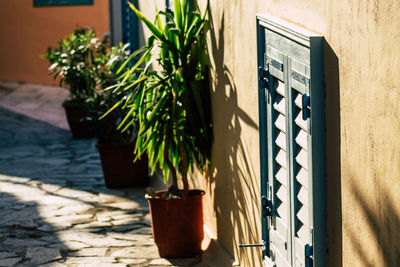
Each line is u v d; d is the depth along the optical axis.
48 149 10.39
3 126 12.28
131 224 6.49
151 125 5.52
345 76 3.00
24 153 10.07
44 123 12.66
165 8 6.57
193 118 5.43
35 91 15.68
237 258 4.97
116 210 7.00
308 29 3.40
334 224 3.23
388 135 2.67
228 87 4.91
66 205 7.20
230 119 4.92
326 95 3.22
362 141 2.88
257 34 4.07
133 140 7.90
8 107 14.05
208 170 5.62
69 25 15.88
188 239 5.44
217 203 5.44
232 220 5.05
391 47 2.61
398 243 2.63
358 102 2.90
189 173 6.30
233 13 4.70
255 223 4.52
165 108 5.53
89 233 6.20
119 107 7.78
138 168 7.95
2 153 10.07
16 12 16.61
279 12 3.80
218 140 5.26
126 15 9.45
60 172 8.84
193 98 5.43
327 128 3.24
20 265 5.36
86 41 10.40
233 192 4.98
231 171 4.99
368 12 2.78
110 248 5.78
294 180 3.59
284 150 3.77
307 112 3.30
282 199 3.87
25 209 7.04
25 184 8.17
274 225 4.07
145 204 7.21
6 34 16.84
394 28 2.59
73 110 11.11
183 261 5.42
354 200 2.99
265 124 4.13
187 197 5.39
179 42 5.37
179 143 5.40
